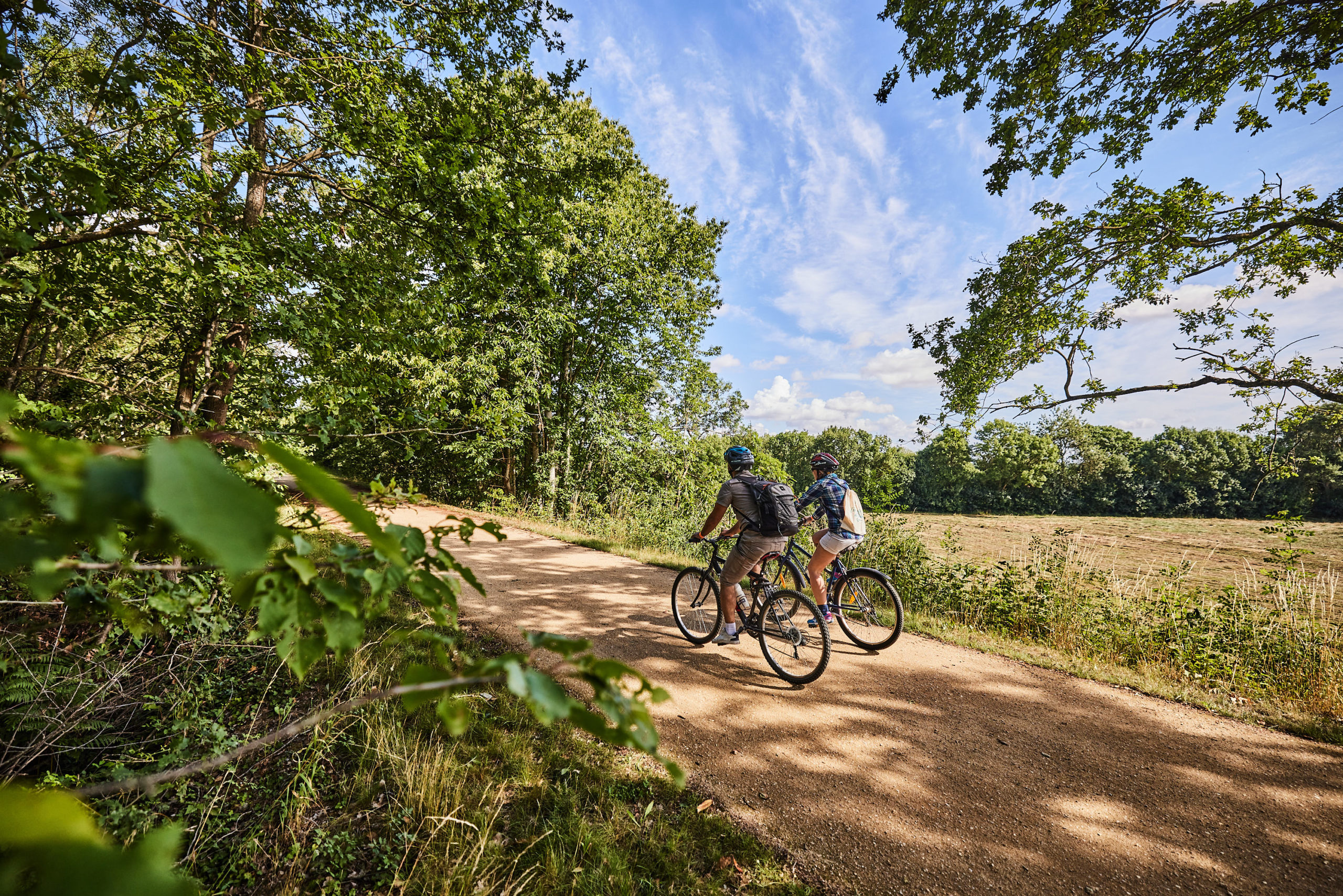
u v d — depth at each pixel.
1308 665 4.68
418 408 3.86
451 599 1.01
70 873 0.32
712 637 5.07
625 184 18.31
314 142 5.09
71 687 2.73
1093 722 3.92
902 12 8.84
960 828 2.88
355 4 4.94
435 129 4.88
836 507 5.07
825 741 3.62
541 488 17.27
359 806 2.80
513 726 3.48
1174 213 8.48
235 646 3.32
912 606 6.67
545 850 2.59
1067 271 9.60
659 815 2.87
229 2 4.70
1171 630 5.48
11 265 3.30
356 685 3.62
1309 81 7.32
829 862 2.65
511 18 6.15
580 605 6.25
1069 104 8.61
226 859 2.47
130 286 4.12
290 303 4.24
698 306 20.28
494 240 4.87
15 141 2.53
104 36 4.67
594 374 19.05
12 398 0.32
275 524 0.29
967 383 10.79
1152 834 2.86
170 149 3.60
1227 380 8.64
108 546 0.53
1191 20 7.82
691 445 18.47
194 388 4.71
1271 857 2.71
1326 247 8.52
